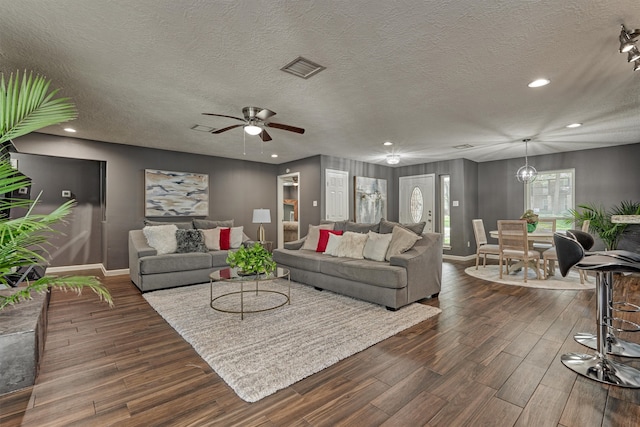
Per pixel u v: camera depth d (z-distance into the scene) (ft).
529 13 5.98
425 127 13.97
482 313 10.27
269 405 5.42
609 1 5.63
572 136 15.71
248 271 10.18
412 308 10.71
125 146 17.13
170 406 5.40
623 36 6.52
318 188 20.67
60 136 15.17
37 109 5.74
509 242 15.55
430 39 6.89
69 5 5.67
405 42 7.01
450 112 11.88
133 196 17.40
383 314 10.05
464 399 5.57
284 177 23.84
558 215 20.03
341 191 21.83
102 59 7.73
